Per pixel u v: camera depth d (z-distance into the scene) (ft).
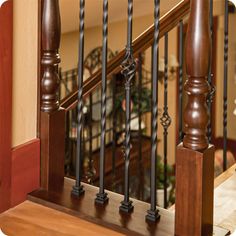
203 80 6.35
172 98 23.49
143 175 18.86
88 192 7.79
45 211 7.48
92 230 7.01
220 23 26.35
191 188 6.51
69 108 9.63
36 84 7.77
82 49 7.55
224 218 7.88
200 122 6.40
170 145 24.03
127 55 6.99
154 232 6.75
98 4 16.20
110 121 20.57
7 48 7.28
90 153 11.32
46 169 7.86
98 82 9.93
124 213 7.21
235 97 27.78
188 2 9.77
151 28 9.71
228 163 16.52
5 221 7.27
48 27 7.55
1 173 7.39
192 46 6.25
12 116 7.49
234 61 27.58
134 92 20.20
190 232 6.59
